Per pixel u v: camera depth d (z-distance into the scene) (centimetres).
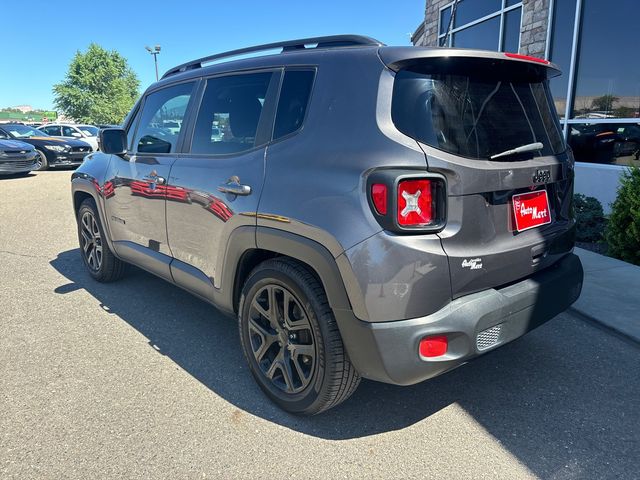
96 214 446
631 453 236
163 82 379
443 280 213
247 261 286
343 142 229
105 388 292
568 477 221
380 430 255
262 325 277
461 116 225
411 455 236
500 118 240
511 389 291
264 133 272
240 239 272
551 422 261
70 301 429
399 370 215
